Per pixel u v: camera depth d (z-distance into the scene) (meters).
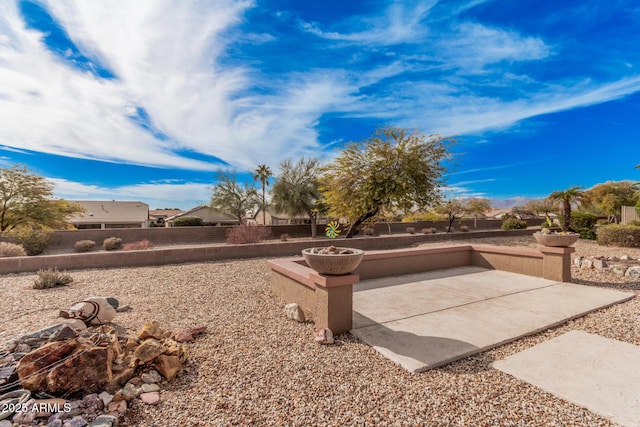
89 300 3.59
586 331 3.72
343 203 15.16
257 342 3.35
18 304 4.80
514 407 2.20
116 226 38.72
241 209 29.67
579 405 2.22
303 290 4.35
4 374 2.29
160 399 2.26
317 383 2.52
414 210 15.38
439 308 4.61
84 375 2.21
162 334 3.20
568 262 6.33
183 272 7.55
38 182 21.55
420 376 2.65
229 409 2.16
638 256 9.52
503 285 6.07
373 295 5.38
